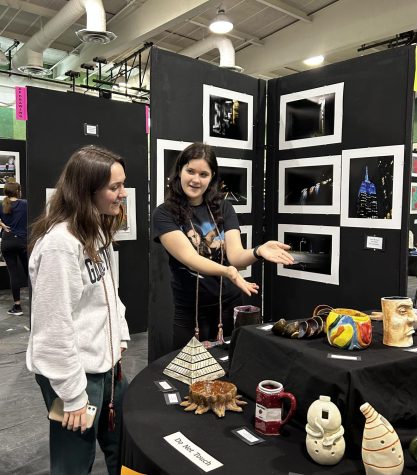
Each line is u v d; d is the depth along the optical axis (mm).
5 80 7289
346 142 2051
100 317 1152
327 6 5496
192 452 893
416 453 844
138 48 6914
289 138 2318
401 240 1877
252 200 2443
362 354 1025
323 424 856
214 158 1569
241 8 5484
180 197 1584
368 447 813
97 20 4641
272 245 1409
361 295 2051
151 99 1982
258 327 1253
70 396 1014
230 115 2277
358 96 1982
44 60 7598
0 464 1896
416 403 1002
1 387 2701
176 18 4883
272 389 989
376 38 5137
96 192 1099
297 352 1052
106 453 1383
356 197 2029
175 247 1497
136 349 3389
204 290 1622
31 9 5422
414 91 1793
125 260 3584
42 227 1085
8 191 4324
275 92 2373
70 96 3158
